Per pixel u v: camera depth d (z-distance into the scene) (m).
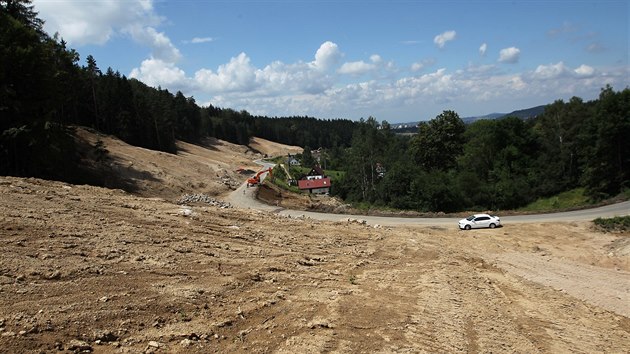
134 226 13.07
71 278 8.19
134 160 54.78
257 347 7.02
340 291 10.86
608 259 21.28
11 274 7.77
